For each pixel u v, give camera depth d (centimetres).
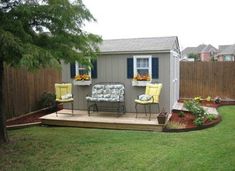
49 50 479
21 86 862
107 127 724
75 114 845
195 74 1231
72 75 920
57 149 528
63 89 858
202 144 549
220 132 649
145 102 757
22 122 779
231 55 2683
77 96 920
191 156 478
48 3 493
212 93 1217
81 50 604
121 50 842
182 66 1245
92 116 809
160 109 837
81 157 482
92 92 866
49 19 510
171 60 842
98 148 534
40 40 511
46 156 488
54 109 935
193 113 787
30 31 502
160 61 823
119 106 845
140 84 823
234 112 922
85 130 703
